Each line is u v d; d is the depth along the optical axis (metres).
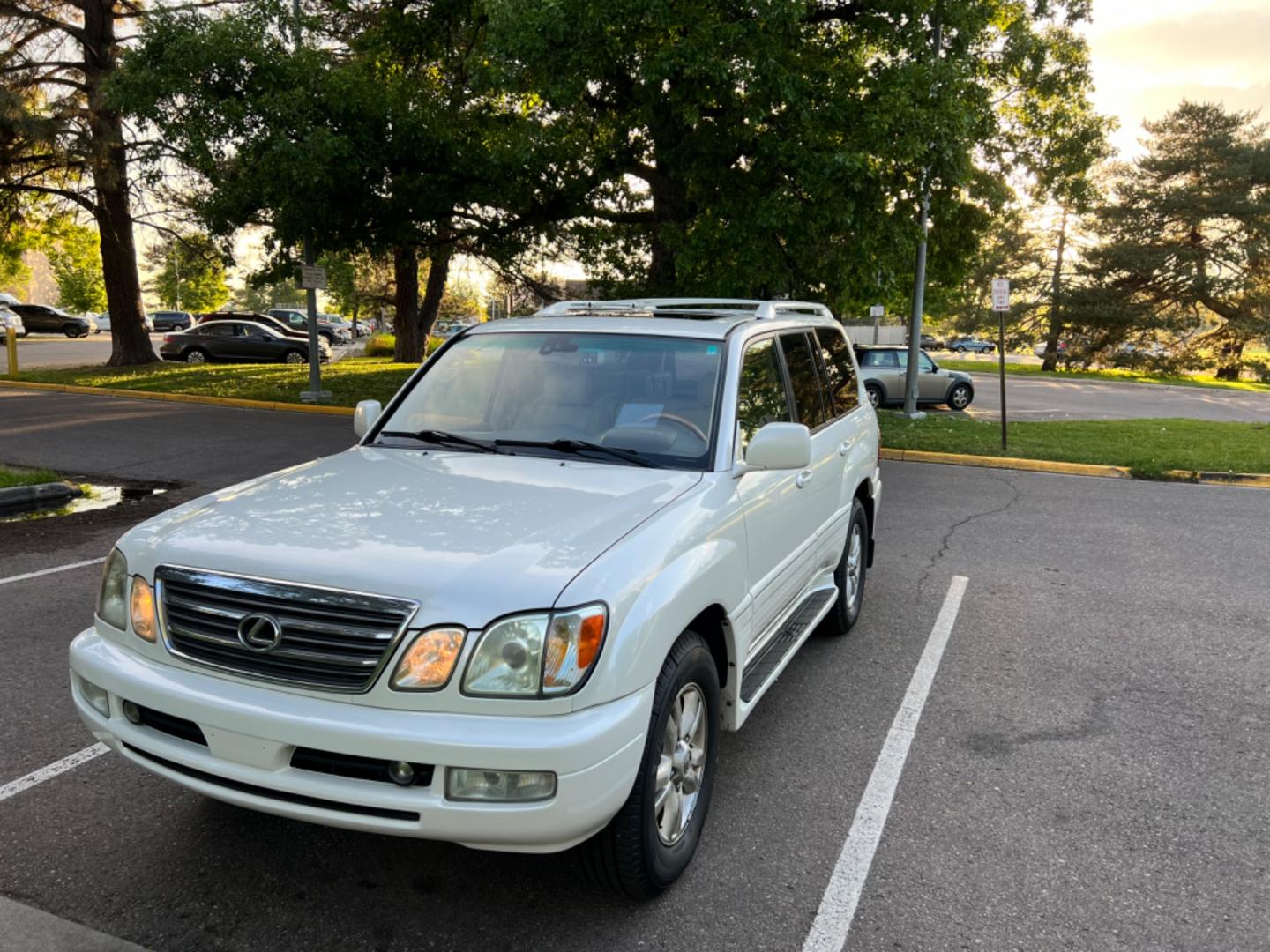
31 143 21.58
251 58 14.47
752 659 3.78
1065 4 16.88
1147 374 48.19
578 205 16.34
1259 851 3.29
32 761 3.74
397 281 28.91
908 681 4.86
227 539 2.77
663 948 2.71
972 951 2.73
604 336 4.02
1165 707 4.57
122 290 25.20
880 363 22.33
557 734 2.39
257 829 3.30
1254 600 6.43
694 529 3.04
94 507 8.83
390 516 2.92
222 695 2.55
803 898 2.97
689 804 3.09
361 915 2.83
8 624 5.37
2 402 17.70
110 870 3.02
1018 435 15.70
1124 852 3.27
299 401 17.72
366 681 2.45
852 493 5.28
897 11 13.59
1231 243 47.78
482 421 3.84
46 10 22.19
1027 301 58.25
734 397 3.69
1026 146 18.41
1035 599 6.42
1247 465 12.48
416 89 15.96
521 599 2.46
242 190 15.76
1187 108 49.12
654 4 11.77
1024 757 4.00
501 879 3.05
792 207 12.81
